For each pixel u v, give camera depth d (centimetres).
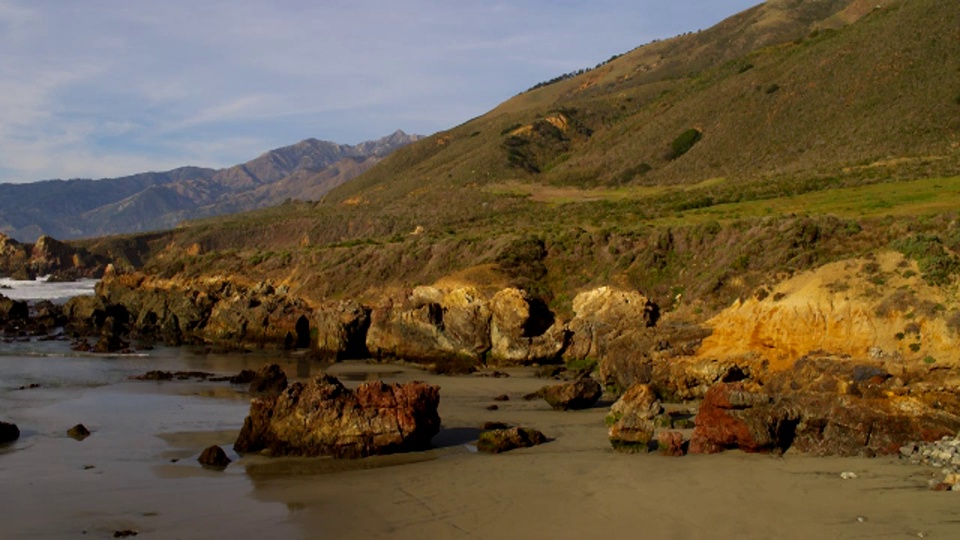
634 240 5441
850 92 9506
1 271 13962
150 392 3784
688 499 1780
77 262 14438
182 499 1961
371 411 2419
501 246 5822
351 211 12494
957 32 9019
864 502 1683
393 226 10431
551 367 4419
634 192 9344
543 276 5503
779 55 12938
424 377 4284
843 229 4294
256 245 12562
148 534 1708
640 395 2689
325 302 5788
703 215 6047
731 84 12338
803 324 2922
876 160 7188
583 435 2598
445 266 6003
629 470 2059
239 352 5603
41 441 2661
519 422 2859
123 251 15612
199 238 12875
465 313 4816
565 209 8425
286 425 2445
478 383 3997
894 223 4178
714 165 9825
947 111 7712
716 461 2088
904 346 2594
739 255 4512
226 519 1798
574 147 15812
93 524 1777
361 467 2259
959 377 2327
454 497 1905
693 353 3206
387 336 5084
